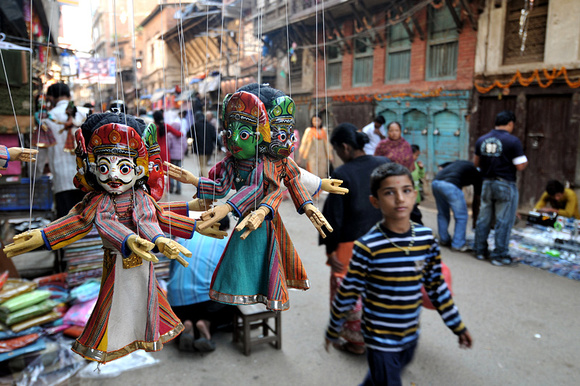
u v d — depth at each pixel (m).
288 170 1.27
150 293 1.19
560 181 6.39
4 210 4.05
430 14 8.32
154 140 1.21
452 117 8.05
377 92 9.70
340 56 11.02
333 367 2.96
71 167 4.01
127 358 3.01
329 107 11.39
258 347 3.22
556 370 2.90
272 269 1.25
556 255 5.14
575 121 6.10
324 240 2.88
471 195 7.62
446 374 2.85
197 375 2.85
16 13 3.82
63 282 3.73
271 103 1.23
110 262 1.21
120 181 1.12
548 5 6.36
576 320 3.58
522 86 6.74
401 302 2.03
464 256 5.22
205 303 3.11
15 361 2.74
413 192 2.07
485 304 3.87
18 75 3.86
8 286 3.03
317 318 3.68
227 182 1.28
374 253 2.06
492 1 7.05
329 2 9.16
